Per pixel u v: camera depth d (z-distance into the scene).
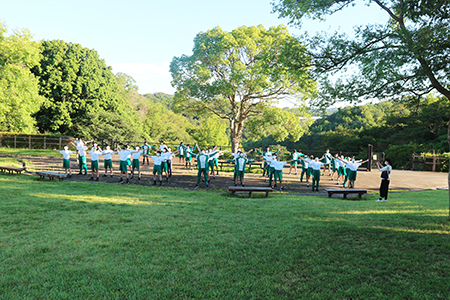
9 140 28.66
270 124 27.67
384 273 4.06
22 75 23.72
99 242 5.29
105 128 32.09
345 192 11.06
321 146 54.88
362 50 7.40
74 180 12.98
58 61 32.62
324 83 8.01
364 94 7.57
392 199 10.30
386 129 46.12
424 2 5.93
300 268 4.28
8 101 23.53
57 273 4.08
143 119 50.69
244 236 5.71
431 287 3.63
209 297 3.51
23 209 7.40
